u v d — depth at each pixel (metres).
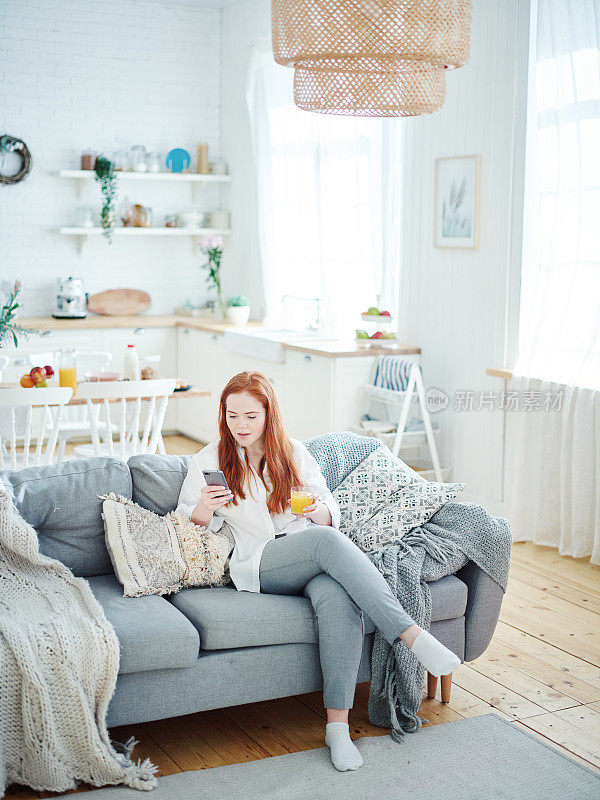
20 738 2.60
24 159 7.12
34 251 7.28
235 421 3.15
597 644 3.79
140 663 2.69
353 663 2.88
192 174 7.67
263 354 6.29
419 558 3.13
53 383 5.05
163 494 3.27
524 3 4.93
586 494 4.77
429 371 5.81
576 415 4.70
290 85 6.83
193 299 7.94
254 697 2.88
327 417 5.73
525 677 3.47
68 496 3.14
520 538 5.15
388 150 6.03
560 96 4.73
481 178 5.30
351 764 2.79
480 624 3.22
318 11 2.89
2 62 7.01
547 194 4.89
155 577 3.02
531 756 2.89
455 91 5.43
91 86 7.32
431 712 3.18
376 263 6.20
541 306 4.93
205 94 7.76
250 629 2.84
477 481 5.48
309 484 3.26
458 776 2.77
